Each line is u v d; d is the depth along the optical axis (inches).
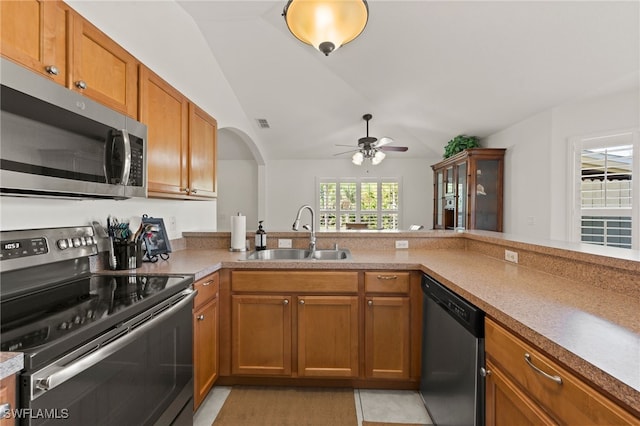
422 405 72.1
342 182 255.4
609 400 24.3
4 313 40.4
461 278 56.8
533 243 66.7
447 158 192.5
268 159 254.4
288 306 76.1
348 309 75.7
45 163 41.1
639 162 110.6
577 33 84.7
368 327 75.5
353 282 75.4
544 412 31.7
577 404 27.2
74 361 32.6
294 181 254.8
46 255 51.9
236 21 107.6
